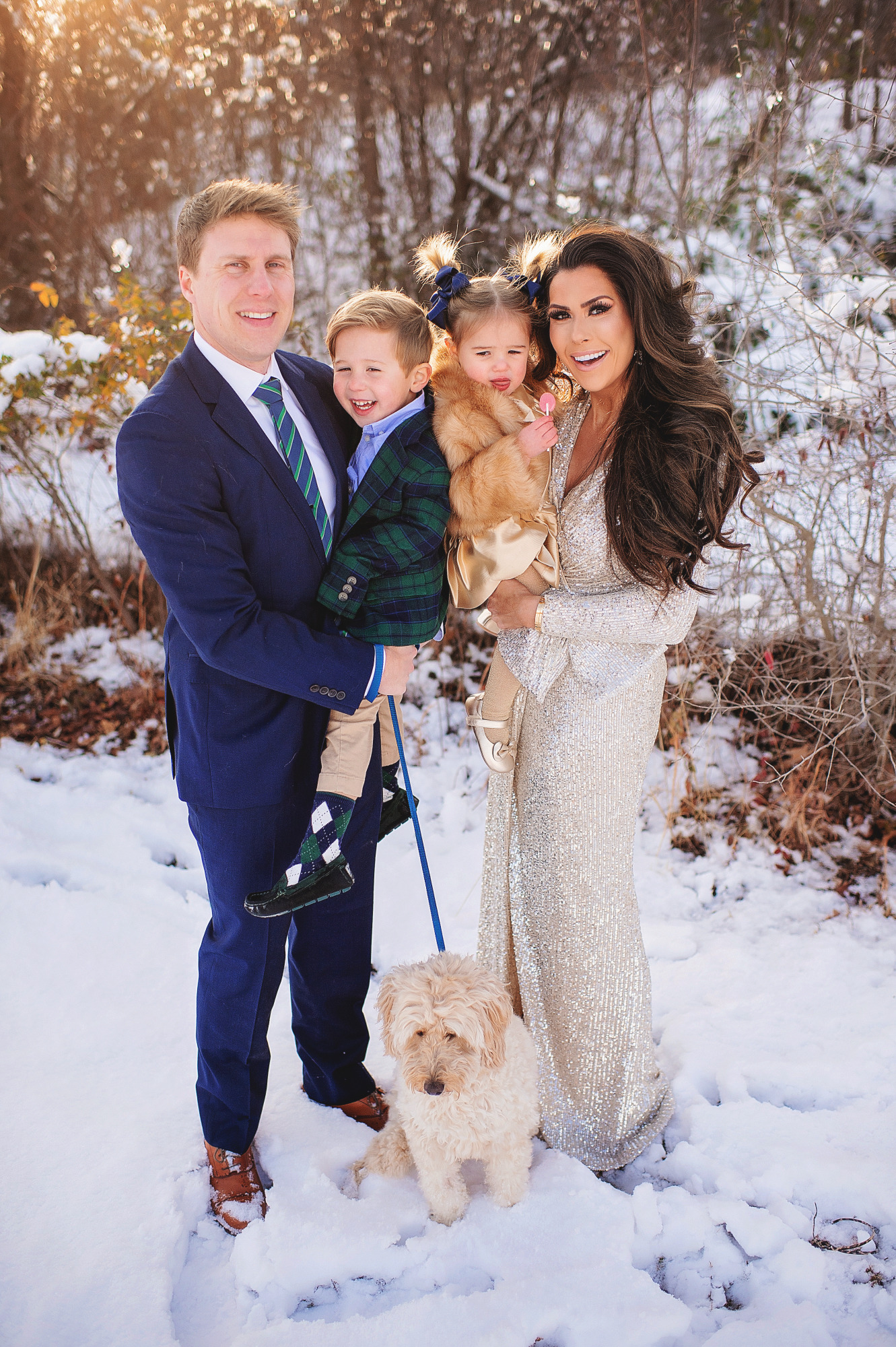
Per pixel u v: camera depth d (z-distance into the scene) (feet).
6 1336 6.34
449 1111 6.63
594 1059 7.79
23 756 14.29
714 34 19.92
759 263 12.24
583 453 7.36
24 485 16.61
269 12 22.88
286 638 6.43
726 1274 6.81
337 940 7.82
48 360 14.82
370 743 7.37
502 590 7.25
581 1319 6.25
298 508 6.72
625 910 7.66
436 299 7.51
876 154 14.98
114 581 17.28
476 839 12.37
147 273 23.89
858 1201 7.16
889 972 9.64
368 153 22.62
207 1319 6.63
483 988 6.48
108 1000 9.66
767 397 13.75
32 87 23.72
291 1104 8.39
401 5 21.79
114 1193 7.38
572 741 7.32
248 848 6.89
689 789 12.37
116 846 12.21
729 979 9.68
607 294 6.68
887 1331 6.40
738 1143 7.69
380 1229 6.94
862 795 12.50
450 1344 6.15
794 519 12.11
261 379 6.69
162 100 24.12
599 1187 7.25
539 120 22.15
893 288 12.75
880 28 18.71
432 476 7.05
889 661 12.25
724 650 13.12
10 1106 8.29
